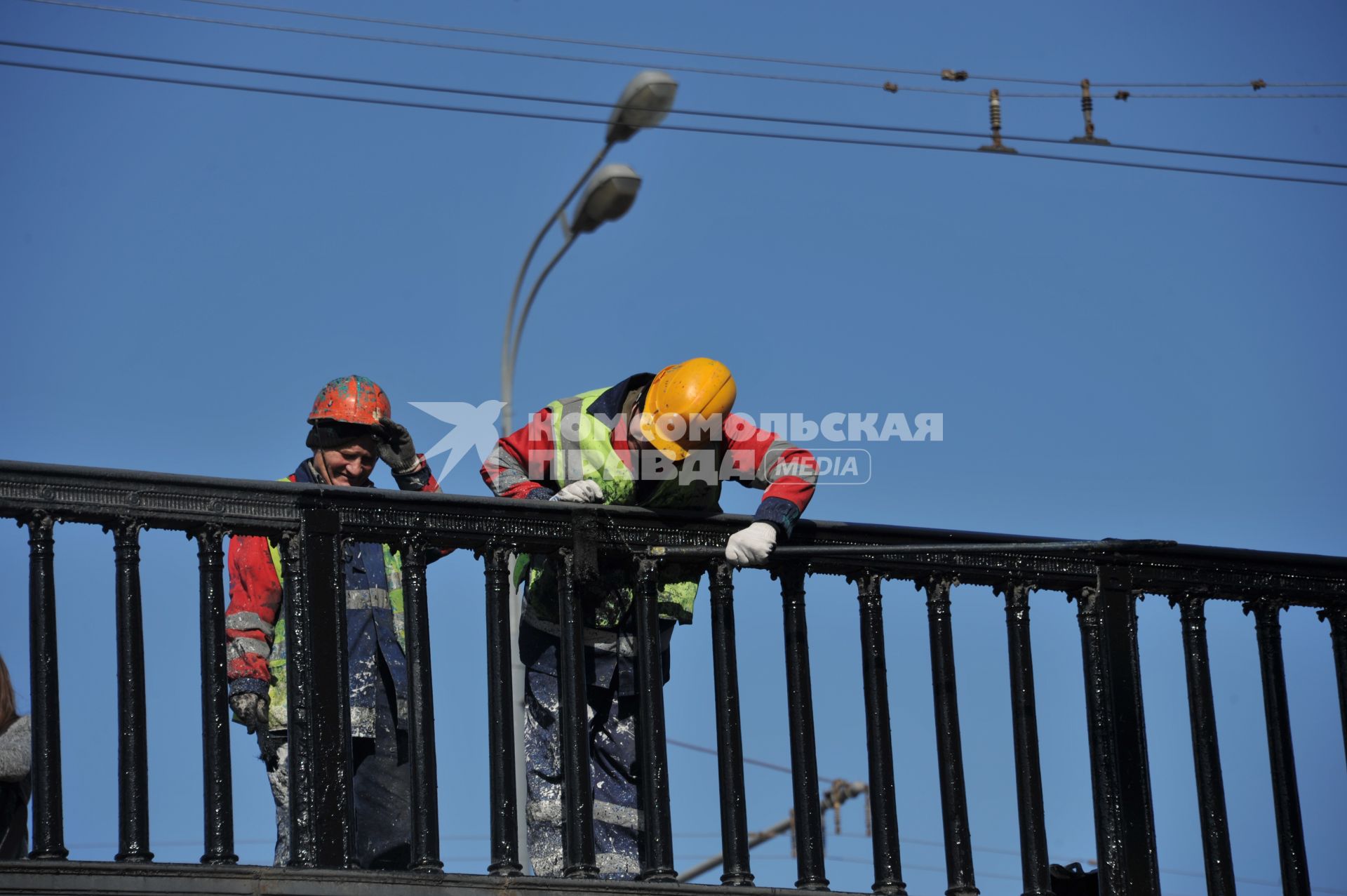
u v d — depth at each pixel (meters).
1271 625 11.68
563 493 10.58
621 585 11.07
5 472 9.20
